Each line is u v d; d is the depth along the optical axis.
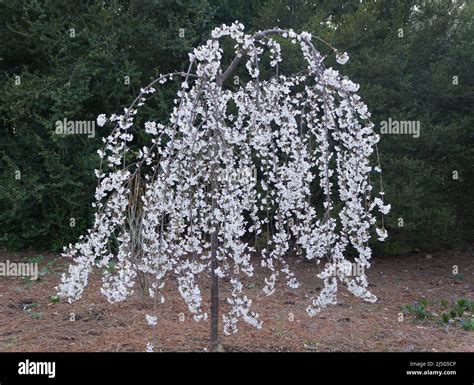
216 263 3.40
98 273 5.45
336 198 6.02
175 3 6.72
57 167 6.16
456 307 4.79
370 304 4.97
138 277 4.53
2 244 6.78
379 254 6.77
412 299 5.26
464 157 6.53
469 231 7.51
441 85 6.14
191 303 3.15
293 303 4.86
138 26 6.38
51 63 6.45
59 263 6.11
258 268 6.12
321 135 3.48
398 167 5.96
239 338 3.83
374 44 6.41
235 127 3.54
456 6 6.82
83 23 6.34
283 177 3.36
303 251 6.24
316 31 6.07
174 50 6.54
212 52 3.16
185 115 3.05
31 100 6.06
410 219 5.96
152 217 3.07
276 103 3.44
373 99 5.95
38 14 6.43
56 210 6.47
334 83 3.33
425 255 7.19
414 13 6.77
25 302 4.68
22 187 6.16
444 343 3.96
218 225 3.41
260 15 6.74
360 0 6.81
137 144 6.53
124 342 3.72
